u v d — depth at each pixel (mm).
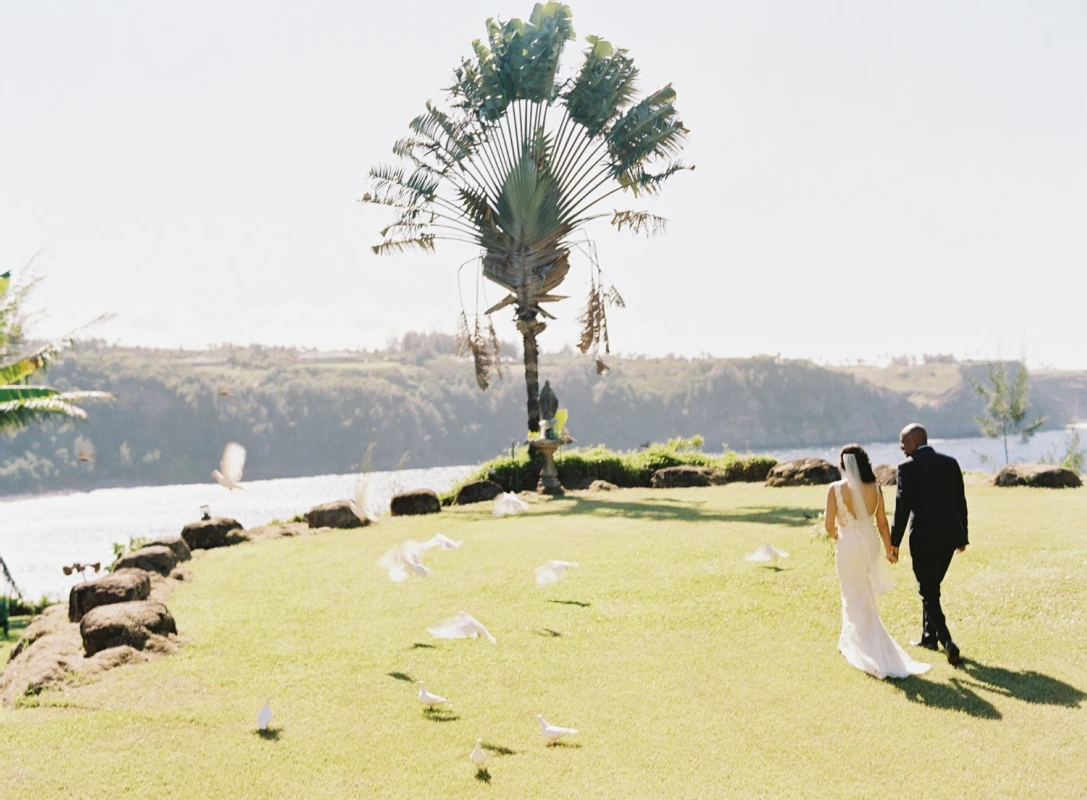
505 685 6738
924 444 7270
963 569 9406
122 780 5129
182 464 165375
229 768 5293
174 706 6375
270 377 193125
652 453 23438
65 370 168125
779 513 14242
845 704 6277
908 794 4992
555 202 23922
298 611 9312
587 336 24047
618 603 8969
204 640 8227
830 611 8367
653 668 7074
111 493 136750
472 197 23203
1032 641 7418
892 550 7199
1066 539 10609
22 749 5586
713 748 5598
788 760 5426
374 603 9500
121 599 9070
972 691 6445
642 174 23703
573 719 6078
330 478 150375
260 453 172875
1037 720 5926
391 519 17141
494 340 24859
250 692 6660
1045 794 4980
